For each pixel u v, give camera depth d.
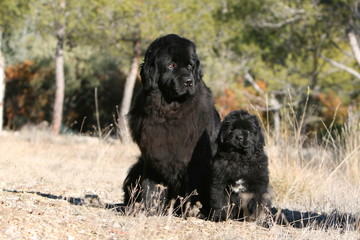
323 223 9.86
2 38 46.47
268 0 33.25
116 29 32.91
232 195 9.94
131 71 35.97
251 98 38.97
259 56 36.25
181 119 9.44
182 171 9.59
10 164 16.47
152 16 31.45
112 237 7.70
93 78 47.53
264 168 9.84
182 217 9.50
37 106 47.72
